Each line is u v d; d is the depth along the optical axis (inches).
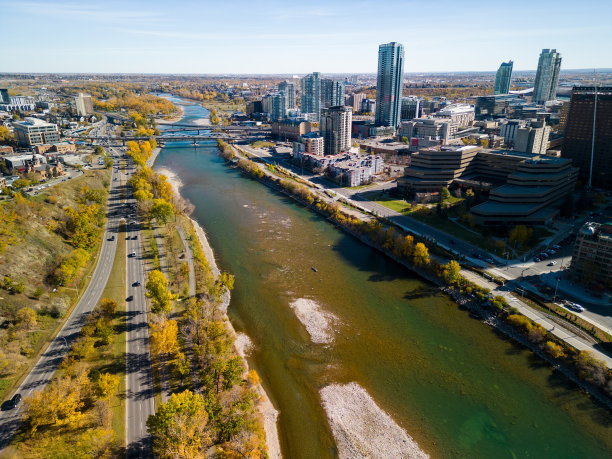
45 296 7539.4
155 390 5708.7
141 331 6924.2
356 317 7706.7
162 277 7588.6
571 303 7475.4
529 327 6830.7
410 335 7185.0
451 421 5511.8
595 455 4997.5
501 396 5871.1
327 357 6712.6
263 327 7445.9
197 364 6200.8
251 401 5457.7
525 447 5123.0
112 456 4699.8
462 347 6855.3
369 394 5984.3
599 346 6451.8
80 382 5403.5
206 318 6860.2
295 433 5374.0
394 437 5305.1
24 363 6058.1
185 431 4596.5
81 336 6599.4
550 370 6284.5
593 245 7854.3
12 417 5167.3
